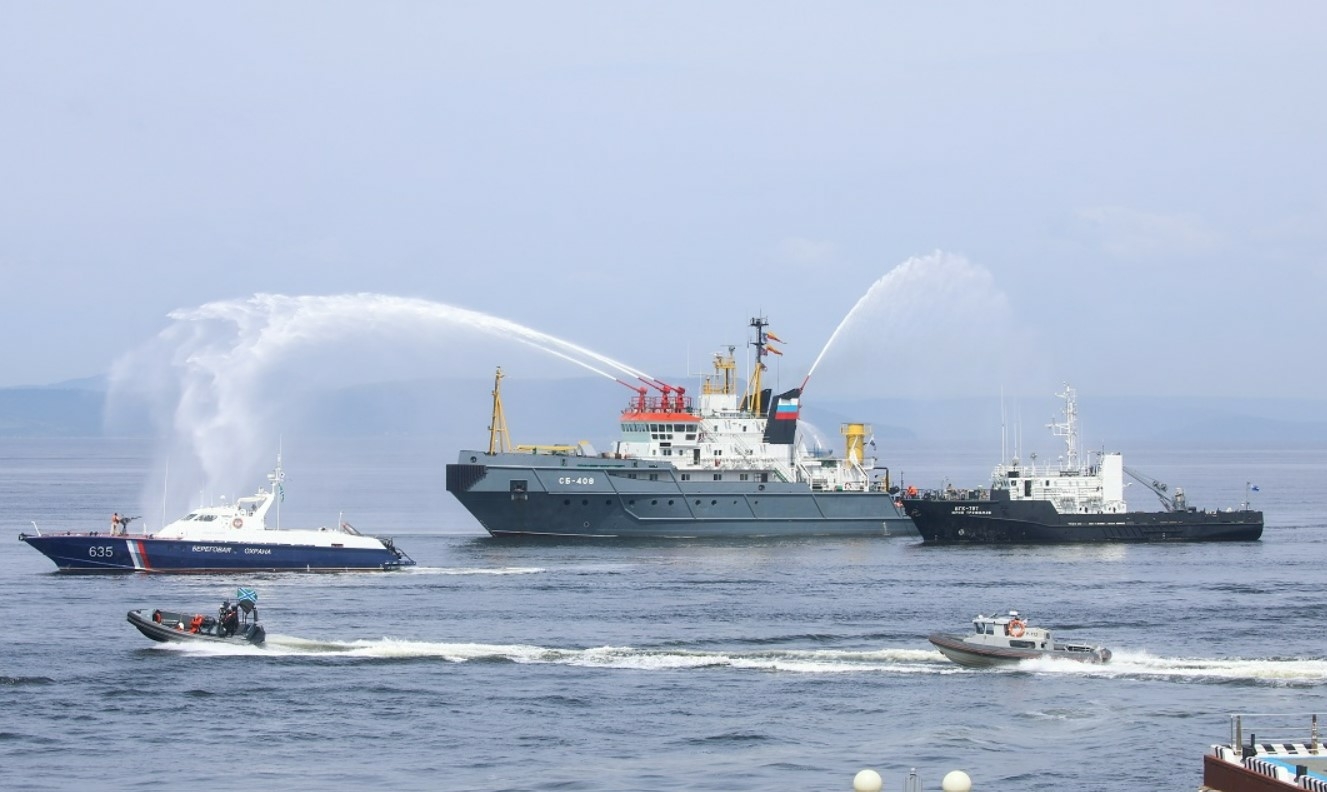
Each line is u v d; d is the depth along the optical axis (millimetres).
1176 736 126062
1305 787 94500
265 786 113938
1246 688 142625
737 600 198625
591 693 140750
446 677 147250
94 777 115938
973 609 191250
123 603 192125
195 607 188750
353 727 129250
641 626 177250
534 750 122875
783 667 151625
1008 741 125062
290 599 198000
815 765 118938
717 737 126500
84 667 150750
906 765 118812
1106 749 122562
